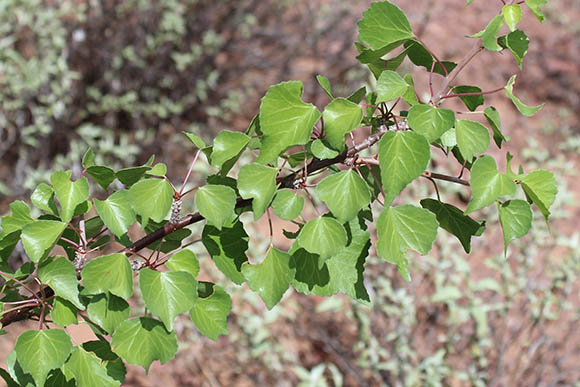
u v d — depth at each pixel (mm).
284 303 3184
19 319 1170
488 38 1065
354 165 1099
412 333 3141
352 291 1088
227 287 3115
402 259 1001
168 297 993
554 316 3117
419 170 980
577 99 6441
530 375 3197
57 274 1042
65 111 4574
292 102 1039
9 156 4543
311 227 1011
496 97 6488
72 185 1093
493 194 1006
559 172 3688
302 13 6391
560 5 7938
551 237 3439
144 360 1021
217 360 3398
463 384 3211
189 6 5578
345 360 3283
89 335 2961
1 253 1185
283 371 3230
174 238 1233
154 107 4969
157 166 1138
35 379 999
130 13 5109
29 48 4590
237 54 5809
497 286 2963
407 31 1137
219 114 5402
